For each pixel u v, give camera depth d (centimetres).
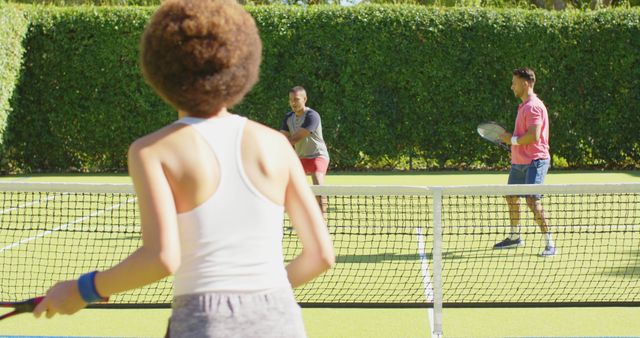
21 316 588
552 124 1816
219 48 199
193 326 189
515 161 798
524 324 561
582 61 1792
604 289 646
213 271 192
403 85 1798
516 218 806
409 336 535
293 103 945
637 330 543
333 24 1786
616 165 1841
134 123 1831
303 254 214
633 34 1777
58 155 1853
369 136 1814
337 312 600
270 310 194
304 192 213
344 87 1803
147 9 1814
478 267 743
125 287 189
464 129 1808
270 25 1786
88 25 1812
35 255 810
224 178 197
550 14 1780
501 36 1780
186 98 201
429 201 1191
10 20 1723
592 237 895
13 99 1797
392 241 884
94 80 1825
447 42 1784
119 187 494
